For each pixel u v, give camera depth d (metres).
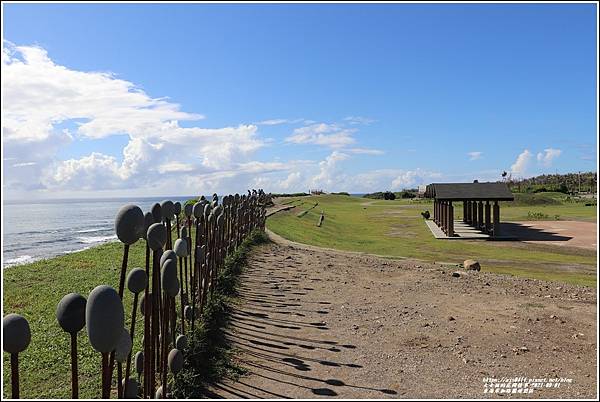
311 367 4.66
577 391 4.21
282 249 12.32
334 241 18.86
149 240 3.16
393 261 11.40
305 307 6.80
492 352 5.18
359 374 4.52
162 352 3.53
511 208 42.00
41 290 7.06
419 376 4.50
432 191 26.23
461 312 6.76
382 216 35.50
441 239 21.16
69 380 4.12
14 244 18.78
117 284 7.38
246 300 6.93
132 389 2.88
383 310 6.80
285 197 57.22
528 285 8.73
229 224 9.41
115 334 2.18
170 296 3.45
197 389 3.99
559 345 5.43
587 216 33.16
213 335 5.12
